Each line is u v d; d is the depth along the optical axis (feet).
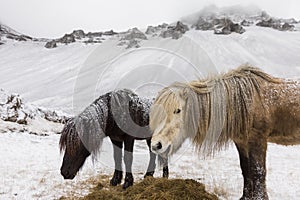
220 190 18.76
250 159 14.82
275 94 14.90
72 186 19.58
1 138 35.76
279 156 36.55
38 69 179.42
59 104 87.56
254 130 14.78
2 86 140.56
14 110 42.98
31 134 40.16
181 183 15.81
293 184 22.09
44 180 20.35
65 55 210.18
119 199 15.60
